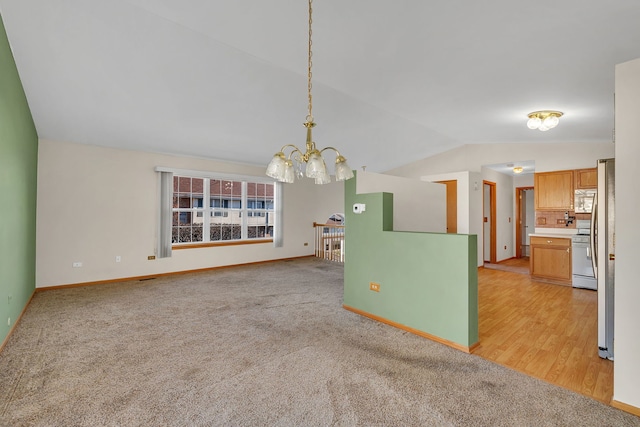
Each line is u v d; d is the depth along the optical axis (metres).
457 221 6.29
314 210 7.79
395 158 6.86
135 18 2.33
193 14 2.23
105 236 4.90
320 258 7.50
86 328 3.03
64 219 4.54
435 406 1.84
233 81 3.32
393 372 2.23
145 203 5.28
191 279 5.24
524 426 1.67
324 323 3.21
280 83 3.41
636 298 1.81
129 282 4.98
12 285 2.89
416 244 2.93
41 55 2.72
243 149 5.43
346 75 3.06
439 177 6.62
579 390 2.02
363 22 2.08
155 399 1.89
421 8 1.84
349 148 5.89
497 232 7.14
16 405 1.83
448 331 2.68
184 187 5.88
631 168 1.84
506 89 3.00
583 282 4.64
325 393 1.97
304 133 4.92
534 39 2.04
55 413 1.76
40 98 3.40
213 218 6.24
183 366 2.30
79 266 4.68
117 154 5.02
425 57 2.51
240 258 6.50
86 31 2.46
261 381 2.11
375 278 3.33
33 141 3.93
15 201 2.96
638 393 1.79
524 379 2.15
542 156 5.48
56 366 2.29
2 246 2.52
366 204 3.43
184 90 3.44
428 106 3.82
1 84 2.36
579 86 2.77
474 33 2.05
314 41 2.43
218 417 1.73
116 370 2.24
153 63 2.93
